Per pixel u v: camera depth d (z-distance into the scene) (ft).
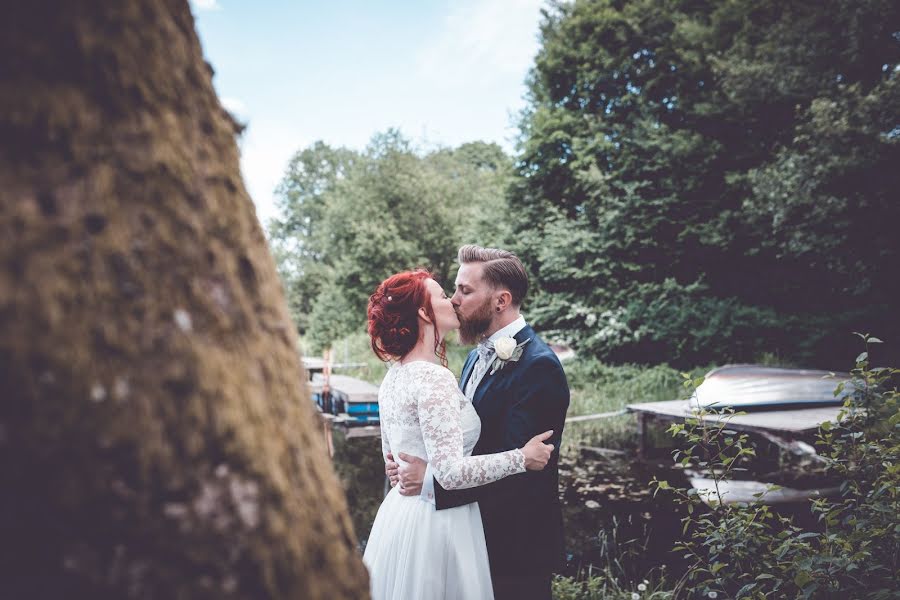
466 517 5.86
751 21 38.45
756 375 23.38
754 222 35.42
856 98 26.99
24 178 1.52
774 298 38.55
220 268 1.88
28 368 1.44
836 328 32.81
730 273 40.78
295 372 2.14
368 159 74.33
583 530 13.97
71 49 1.62
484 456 5.48
